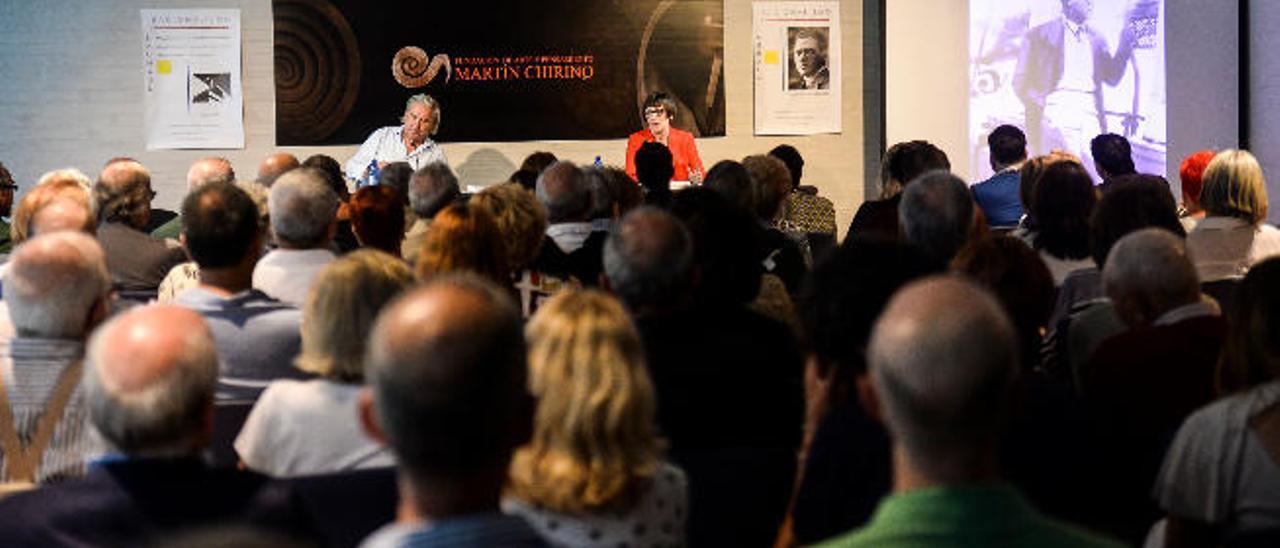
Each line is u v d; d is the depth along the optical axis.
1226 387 2.85
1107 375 3.31
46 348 3.09
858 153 9.81
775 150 6.85
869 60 9.79
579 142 9.52
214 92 9.21
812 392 2.59
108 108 9.16
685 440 3.10
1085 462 2.87
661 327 3.14
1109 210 4.30
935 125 9.38
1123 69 9.05
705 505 2.80
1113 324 3.77
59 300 3.07
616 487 2.18
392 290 2.96
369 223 4.65
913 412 1.51
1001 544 1.50
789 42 9.67
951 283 1.57
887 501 1.55
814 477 2.50
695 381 3.08
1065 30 9.13
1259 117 8.89
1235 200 4.93
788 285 5.11
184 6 9.16
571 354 2.20
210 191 3.68
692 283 3.16
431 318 1.62
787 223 6.72
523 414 1.72
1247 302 2.77
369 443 2.93
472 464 1.61
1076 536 1.53
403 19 9.30
